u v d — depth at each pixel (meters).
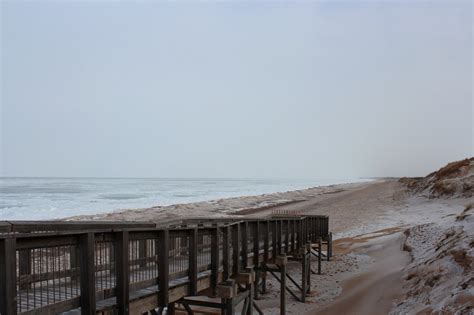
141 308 7.18
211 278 9.90
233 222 11.73
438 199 47.09
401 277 17.31
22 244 4.88
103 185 150.12
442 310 11.33
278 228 15.73
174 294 8.30
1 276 4.65
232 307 10.05
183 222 13.41
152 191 108.12
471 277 12.12
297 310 15.62
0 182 174.75
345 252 26.52
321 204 59.62
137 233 7.04
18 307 5.21
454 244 16.08
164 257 7.74
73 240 5.66
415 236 24.38
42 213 47.47
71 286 5.77
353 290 17.47
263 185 161.75
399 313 13.27
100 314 6.15
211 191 109.25
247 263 12.20
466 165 53.94
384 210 46.34
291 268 22.86
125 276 6.54
